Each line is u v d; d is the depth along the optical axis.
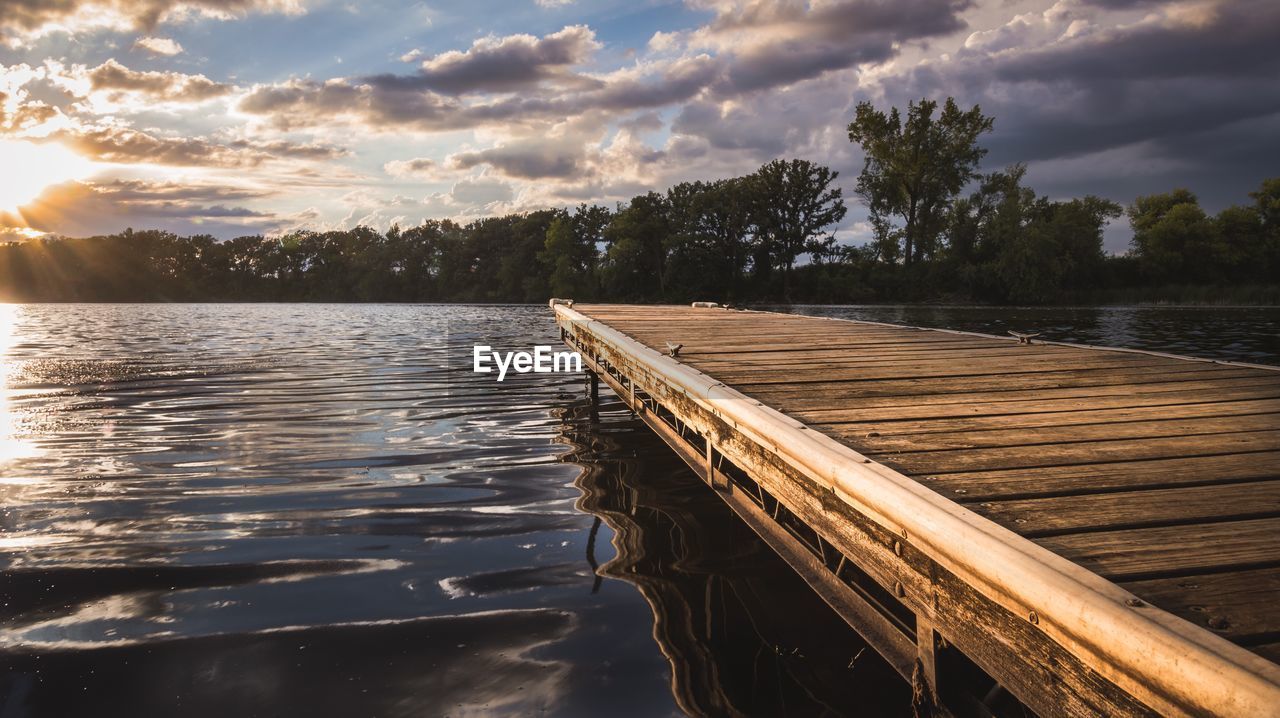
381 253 106.38
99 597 3.27
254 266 122.88
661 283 69.94
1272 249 54.34
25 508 4.61
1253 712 1.11
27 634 2.92
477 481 5.36
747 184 67.31
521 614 3.12
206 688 2.52
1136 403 3.59
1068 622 1.47
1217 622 1.43
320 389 10.21
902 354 5.59
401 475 5.51
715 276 67.44
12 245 128.12
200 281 122.75
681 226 69.12
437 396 9.60
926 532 1.96
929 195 58.72
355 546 3.96
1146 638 1.30
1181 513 2.05
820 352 5.77
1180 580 1.63
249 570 3.61
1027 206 52.62
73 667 2.66
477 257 100.38
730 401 3.61
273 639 2.88
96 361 14.20
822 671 2.65
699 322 9.01
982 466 2.54
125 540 4.03
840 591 2.69
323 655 2.74
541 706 2.40
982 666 1.77
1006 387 4.09
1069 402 3.64
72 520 4.38
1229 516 2.02
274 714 2.36
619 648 2.81
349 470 5.65
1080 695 1.47
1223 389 3.93
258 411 8.34
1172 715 1.26
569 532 4.23
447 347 17.78
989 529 1.81
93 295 123.12
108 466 5.72
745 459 3.53
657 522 4.43
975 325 23.48
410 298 104.81
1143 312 34.41
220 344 18.84
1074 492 2.25
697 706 2.41
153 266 125.81
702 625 3.03
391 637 2.89
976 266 53.53
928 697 2.05
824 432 3.06
